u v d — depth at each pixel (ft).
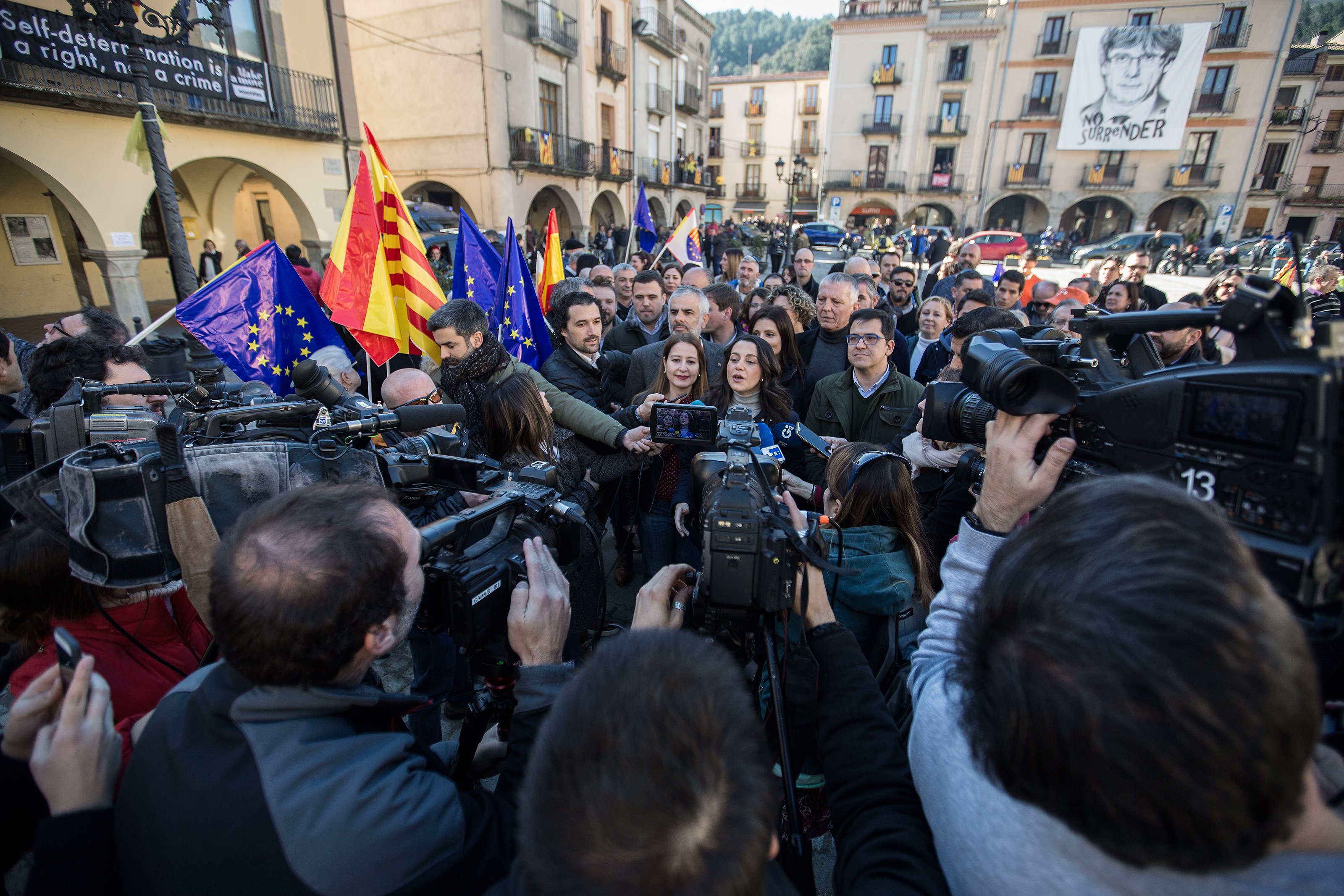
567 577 5.56
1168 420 2.77
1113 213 95.40
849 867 2.73
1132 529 1.89
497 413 7.26
